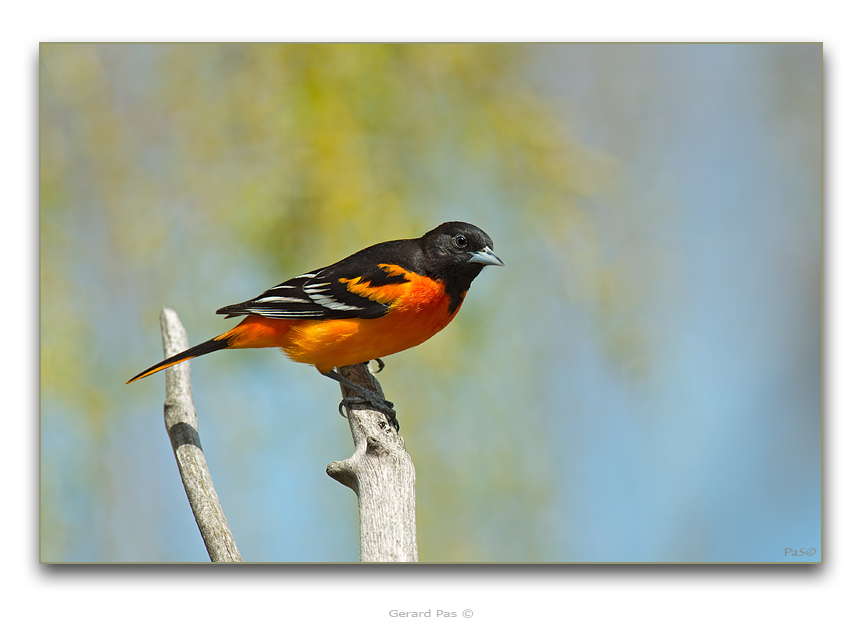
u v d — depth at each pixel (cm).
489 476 1301
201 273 1287
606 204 1450
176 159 1323
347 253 1238
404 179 1305
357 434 822
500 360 1325
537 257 1379
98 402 1245
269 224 1227
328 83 1261
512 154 1347
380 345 928
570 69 1627
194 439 810
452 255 930
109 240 1330
